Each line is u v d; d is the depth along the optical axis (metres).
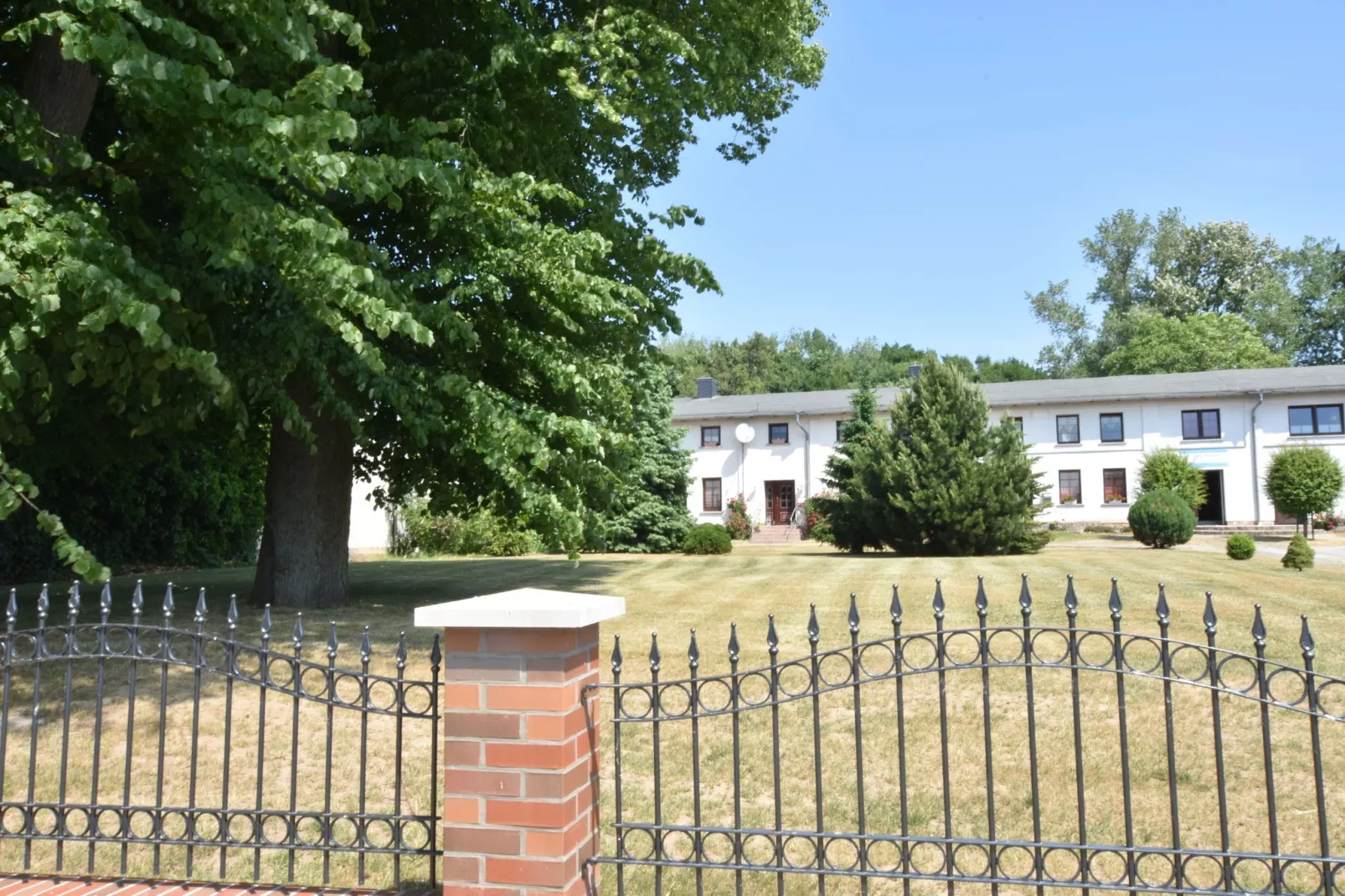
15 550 17.16
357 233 11.30
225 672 4.18
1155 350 56.19
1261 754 5.92
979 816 5.11
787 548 33.31
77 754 6.28
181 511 20.53
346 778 5.88
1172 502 26.17
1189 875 4.38
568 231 11.26
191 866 4.21
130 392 8.84
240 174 7.07
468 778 3.63
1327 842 3.27
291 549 12.72
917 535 24.33
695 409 45.47
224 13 6.34
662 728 6.87
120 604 13.30
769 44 14.63
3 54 8.51
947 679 8.02
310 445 9.61
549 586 15.70
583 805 3.79
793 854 4.70
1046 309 64.62
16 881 4.28
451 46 11.49
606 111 10.03
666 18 12.06
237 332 9.65
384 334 6.78
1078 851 3.47
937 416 24.33
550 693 3.58
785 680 8.26
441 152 9.09
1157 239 61.38
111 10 5.70
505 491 12.00
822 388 70.56
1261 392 39.00
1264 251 60.22
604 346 13.13
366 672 4.06
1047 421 41.72
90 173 7.42
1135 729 6.49
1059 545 30.02
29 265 5.34
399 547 28.39
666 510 30.97
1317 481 34.12
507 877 3.55
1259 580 15.33
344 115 5.96
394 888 4.07
